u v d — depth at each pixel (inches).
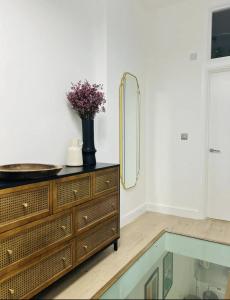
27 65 77.5
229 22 123.4
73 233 73.6
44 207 63.9
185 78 132.2
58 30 88.9
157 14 137.8
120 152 120.2
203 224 123.4
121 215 121.9
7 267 55.4
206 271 64.4
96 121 109.3
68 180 71.3
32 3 78.6
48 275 65.8
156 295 53.4
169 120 137.9
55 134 88.7
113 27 111.0
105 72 107.7
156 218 132.8
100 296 61.8
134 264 72.2
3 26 70.1
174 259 73.0
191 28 129.3
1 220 53.8
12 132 73.5
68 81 93.9
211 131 130.8
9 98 72.3
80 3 99.0
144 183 144.9
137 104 134.6
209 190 132.3
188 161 133.6
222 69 124.9
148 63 141.9
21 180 59.8
